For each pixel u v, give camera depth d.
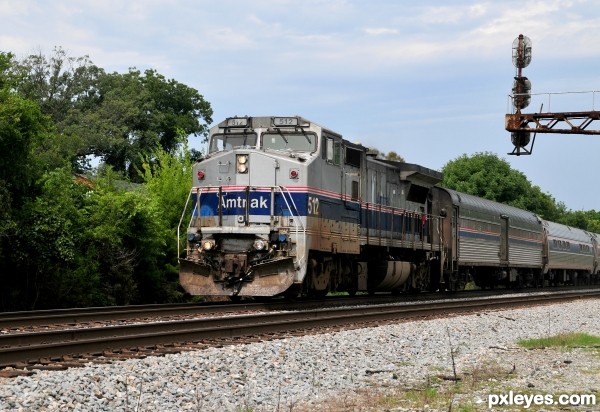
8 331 15.21
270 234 21.19
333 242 22.92
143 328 14.49
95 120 57.88
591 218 131.38
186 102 65.06
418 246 30.52
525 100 31.41
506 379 11.78
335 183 23.19
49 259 22.95
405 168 29.44
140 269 28.25
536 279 47.25
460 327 18.70
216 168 21.86
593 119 30.39
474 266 37.22
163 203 31.33
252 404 9.41
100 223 26.38
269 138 22.23
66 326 16.34
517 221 42.75
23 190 23.73
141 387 9.39
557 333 19.20
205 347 12.89
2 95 23.09
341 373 11.94
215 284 21.61
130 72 65.31
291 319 18.00
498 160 84.19
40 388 9.00
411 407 9.52
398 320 19.47
